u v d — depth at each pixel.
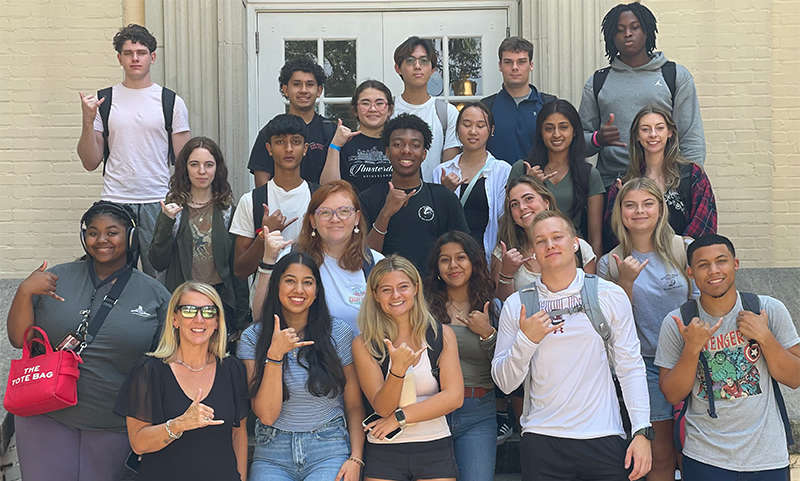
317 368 2.95
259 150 4.11
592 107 4.34
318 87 4.39
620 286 3.19
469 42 5.46
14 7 5.29
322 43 5.46
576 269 3.01
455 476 2.93
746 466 2.77
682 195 3.62
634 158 3.72
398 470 2.89
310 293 3.00
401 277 2.93
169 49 5.13
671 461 3.18
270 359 2.85
